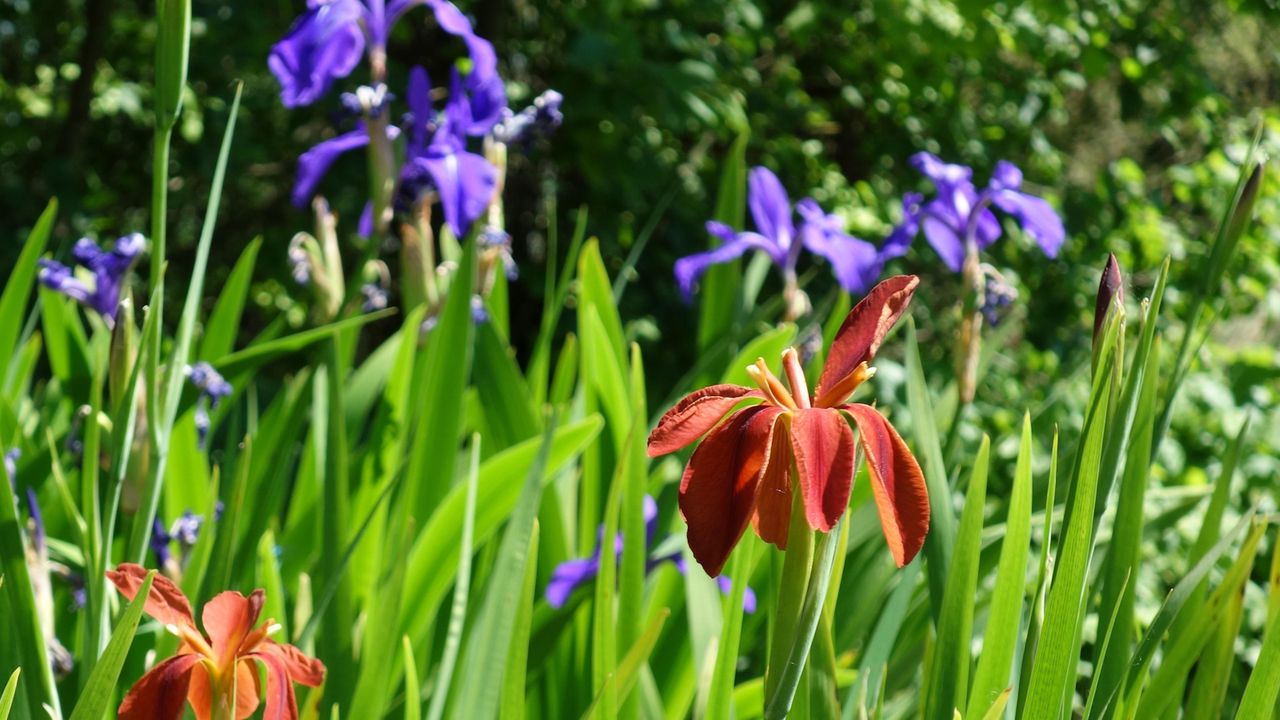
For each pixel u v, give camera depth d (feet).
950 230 6.64
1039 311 18.01
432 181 6.43
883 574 5.75
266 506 5.96
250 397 8.14
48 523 6.00
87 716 4.00
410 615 5.38
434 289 6.89
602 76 14.94
